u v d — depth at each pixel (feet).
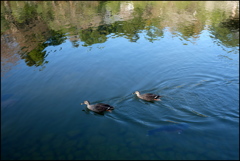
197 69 69.05
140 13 142.92
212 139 39.73
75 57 76.43
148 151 37.32
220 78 63.21
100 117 46.73
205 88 58.18
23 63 70.69
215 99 52.90
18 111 47.91
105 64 71.92
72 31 103.09
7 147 38.27
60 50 82.02
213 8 158.61
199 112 47.91
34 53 78.02
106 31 104.78
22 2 165.37
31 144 38.99
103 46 86.94
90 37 96.43
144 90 57.82
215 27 113.60
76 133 41.78
